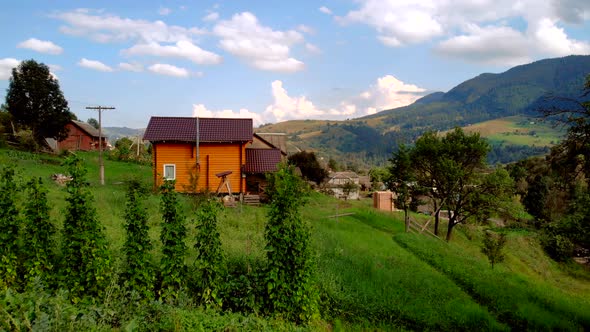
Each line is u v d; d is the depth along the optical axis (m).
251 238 15.80
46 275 8.95
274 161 31.83
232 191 30.33
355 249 17.97
